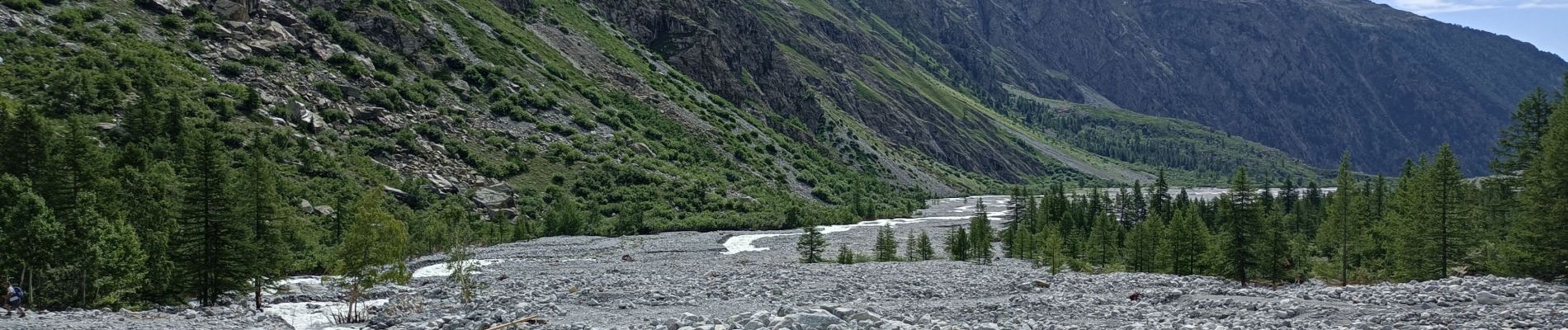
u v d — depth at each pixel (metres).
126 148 71.25
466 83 129.62
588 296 39.38
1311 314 26.27
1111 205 130.12
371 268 36.00
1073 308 30.86
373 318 33.19
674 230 106.81
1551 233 37.78
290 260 44.22
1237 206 61.38
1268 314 26.34
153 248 38.62
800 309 27.48
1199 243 59.03
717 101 187.38
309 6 129.38
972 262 75.88
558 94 141.38
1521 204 44.84
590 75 162.38
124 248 36.69
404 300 38.56
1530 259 39.00
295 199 77.88
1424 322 23.48
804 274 53.22
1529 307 25.80
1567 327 22.00
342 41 123.50
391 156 101.12
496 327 28.09
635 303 36.84
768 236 104.06
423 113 115.06
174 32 106.94
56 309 34.78
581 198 110.88
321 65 114.50
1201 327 23.61
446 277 53.88
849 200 155.12
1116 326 25.42
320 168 88.50
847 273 53.91
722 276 52.38
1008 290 41.12
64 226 35.03
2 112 45.28
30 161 44.56
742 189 133.00
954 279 47.47
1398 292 29.73
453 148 108.75
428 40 136.50
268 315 33.59
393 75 122.06
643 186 119.12
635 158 127.75
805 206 134.62
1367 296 29.98
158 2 110.12
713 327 25.25
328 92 108.06
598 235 100.19
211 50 106.31
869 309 29.02
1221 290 34.34
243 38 111.75
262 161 41.12
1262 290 34.19
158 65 95.88
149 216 44.81
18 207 34.22
